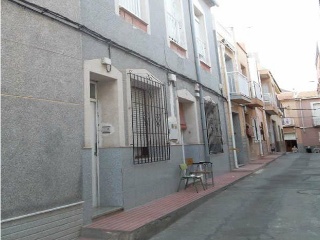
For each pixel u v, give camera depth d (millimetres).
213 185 9516
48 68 4719
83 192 5148
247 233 5102
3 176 3875
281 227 5312
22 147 4172
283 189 9039
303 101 39656
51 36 4848
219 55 14633
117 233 4832
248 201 7648
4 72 4059
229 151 13922
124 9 7273
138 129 7234
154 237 5242
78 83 5266
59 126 4781
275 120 31641
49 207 4449
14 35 4266
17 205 4008
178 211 6391
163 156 8008
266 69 26938
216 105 12766
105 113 6496
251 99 17531
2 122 3951
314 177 11258
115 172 6281
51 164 4566
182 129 10539
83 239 4832
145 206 6715
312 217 5836
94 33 5957
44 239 4305
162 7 9266
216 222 5922
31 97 4391
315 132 38906
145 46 7906
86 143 5355
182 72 10016
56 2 5016
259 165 15742
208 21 13742
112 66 6434
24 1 4430
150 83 7766
